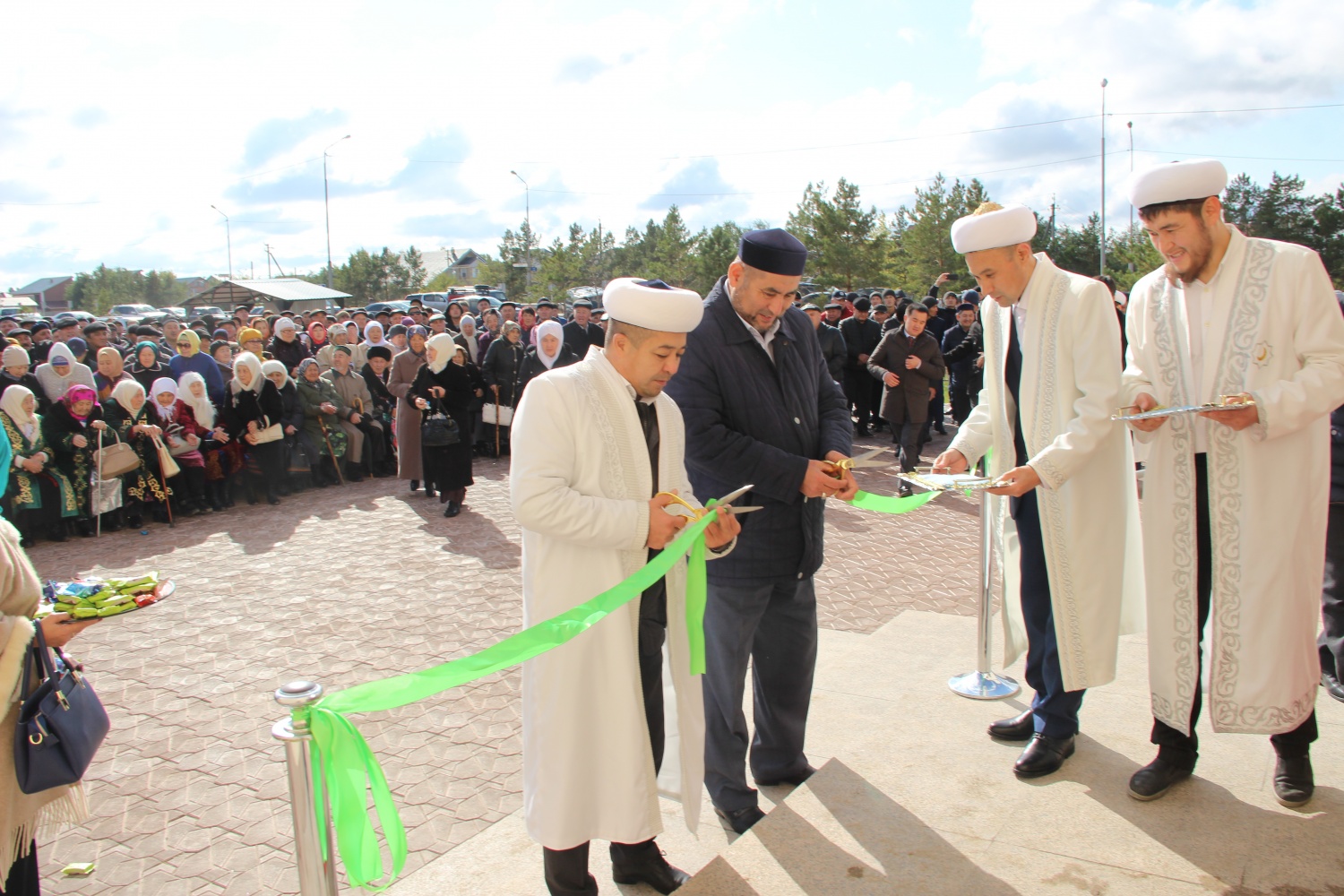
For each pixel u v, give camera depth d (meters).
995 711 3.60
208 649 5.68
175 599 6.70
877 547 7.66
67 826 3.70
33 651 2.30
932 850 2.63
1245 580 2.70
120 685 5.12
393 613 6.30
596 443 2.58
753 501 3.12
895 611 6.00
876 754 3.22
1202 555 2.82
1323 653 3.88
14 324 13.03
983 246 3.07
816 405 3.33
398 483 11.20
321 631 5.97
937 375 9.82
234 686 5.10
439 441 9.00
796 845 2.69
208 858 3.46
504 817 3.60
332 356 12.28
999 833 2.70
